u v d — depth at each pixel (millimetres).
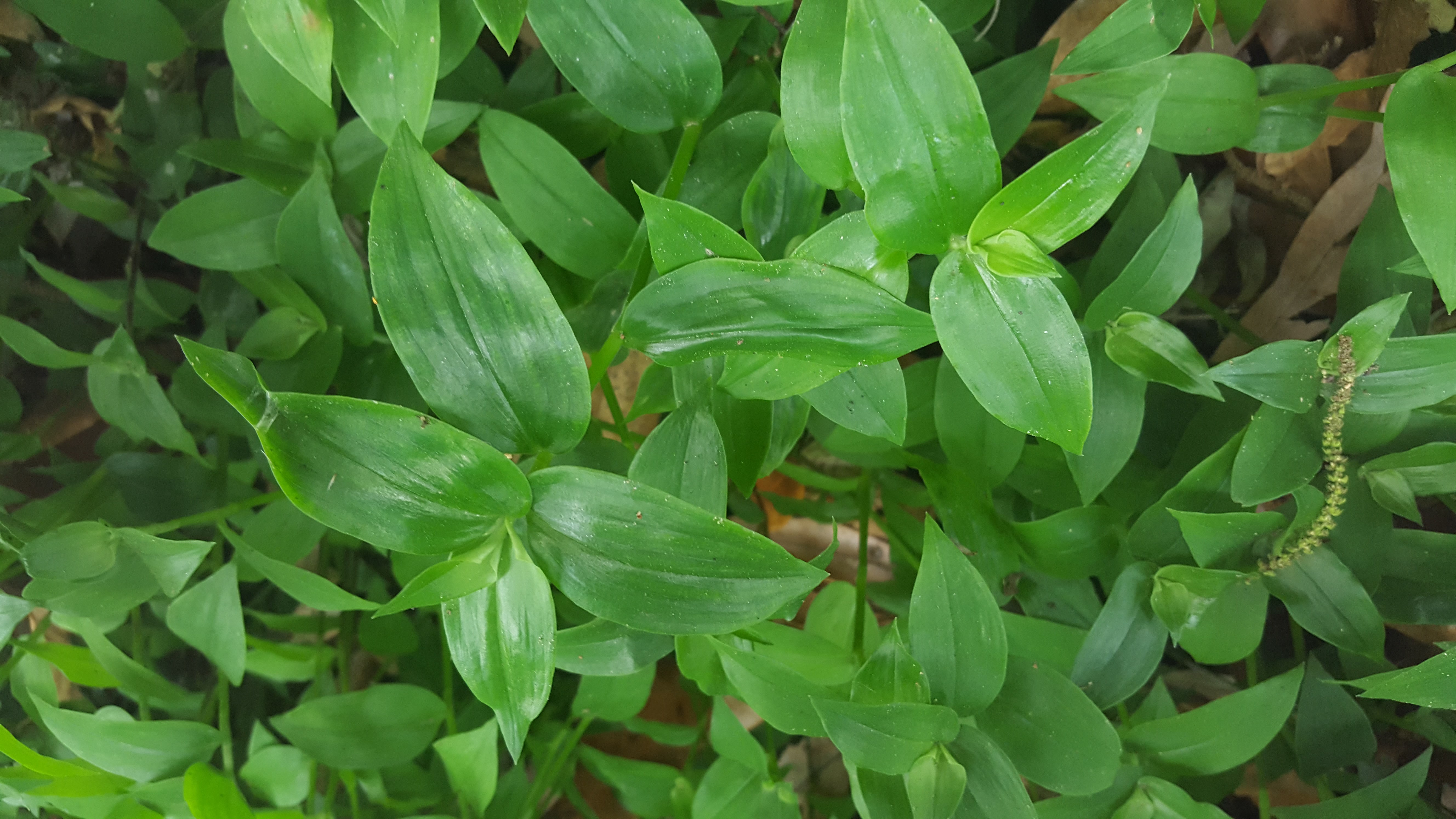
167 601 269
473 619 172
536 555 170
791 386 187
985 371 171
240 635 225
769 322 173
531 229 211
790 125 175
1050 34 269
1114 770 200
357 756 244
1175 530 218
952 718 190
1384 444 210
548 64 249
